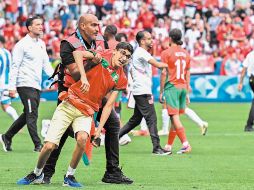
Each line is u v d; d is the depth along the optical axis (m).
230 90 51.56
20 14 58.69
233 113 43.00
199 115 41.50
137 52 24.66
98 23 16.20
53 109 42.09
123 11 58.88
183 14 59.47
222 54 56.19
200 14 59.50
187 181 18.47
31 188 16.48
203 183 18.06
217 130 33.69
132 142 28.47
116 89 16.47
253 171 20.59
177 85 24.78
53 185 17.05
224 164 22.17
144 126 30.94
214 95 51.47
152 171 20.45
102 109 17.06
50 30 56.12
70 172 16.78
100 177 18.94
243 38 57.75
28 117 24.05
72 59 16.05
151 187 17.09
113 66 16.12
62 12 57.44
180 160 23.06
